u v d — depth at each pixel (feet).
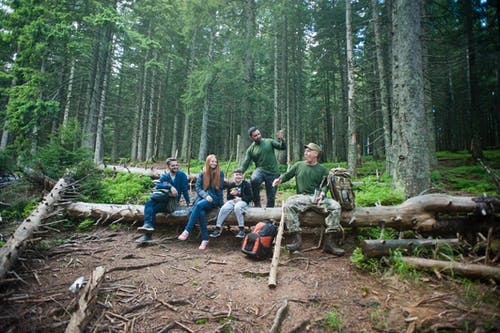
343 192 13.83
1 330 7.68
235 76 42.24
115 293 9.80
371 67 48.57
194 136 97.91
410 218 13.74
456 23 36.27
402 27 16.97
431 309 8.41
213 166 15.84
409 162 16.44
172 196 15.83
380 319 8.10
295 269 11.71
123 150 99.55
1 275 10.26
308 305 8.95
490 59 37.91
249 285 10.42
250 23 41.75
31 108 35.91
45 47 38.91
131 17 51.75
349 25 33.42
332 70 70.49
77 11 45.68
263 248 12.76
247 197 15.94
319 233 15.70
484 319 7.72
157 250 14.44
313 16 61.93
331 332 7.70
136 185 25.55
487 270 9.86
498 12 32.22
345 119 65.36
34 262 12.40
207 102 56.95
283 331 7.78
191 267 12.14
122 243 15.40
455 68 54.34
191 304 9.18
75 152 25.59
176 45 71.51
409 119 16.53
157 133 75.77
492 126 76.95
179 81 79.51
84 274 11.35
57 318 8.29
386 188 22.00
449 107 65.46
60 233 16.87
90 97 51.06
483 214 12.68
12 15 38.83
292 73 67.10
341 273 11.16
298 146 63.41
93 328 7.92
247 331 7.80
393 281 10.23
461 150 68.49
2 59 48.85
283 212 13.93
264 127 77.00
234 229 17.15
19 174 24.30
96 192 22.65
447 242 11.97
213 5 42.16
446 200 13.42
